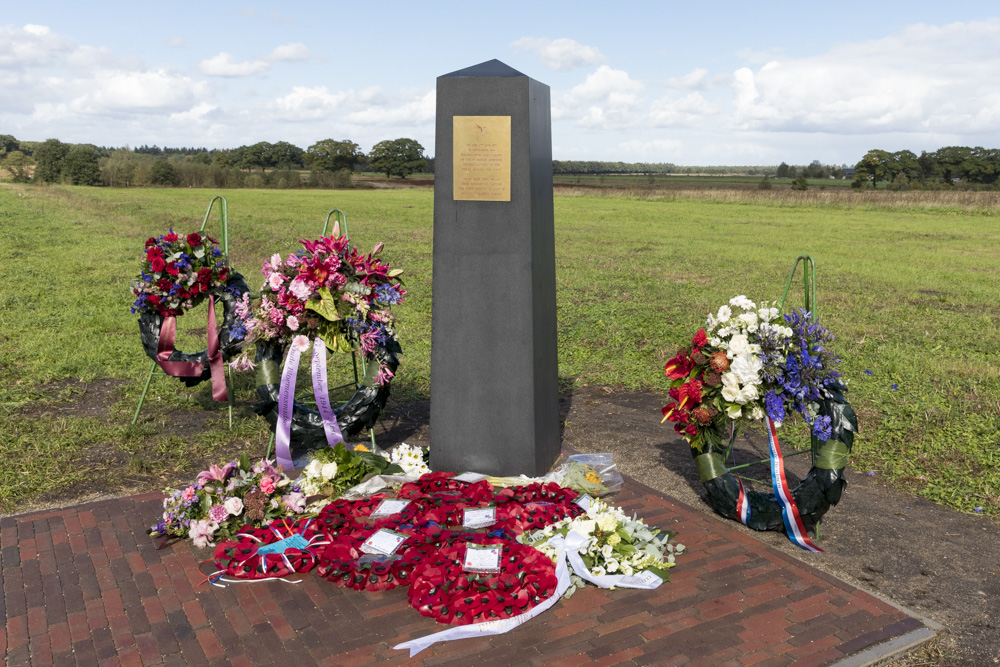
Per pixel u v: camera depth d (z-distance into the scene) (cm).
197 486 425
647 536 402
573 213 3141
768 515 434
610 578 369
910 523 462
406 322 1058
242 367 552
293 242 1958
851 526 457
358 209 3216
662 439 616
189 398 711
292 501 433
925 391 692
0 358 828
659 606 352
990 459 546
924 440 585
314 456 491
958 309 1095
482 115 475
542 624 336
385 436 617
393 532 405
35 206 3056
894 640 328
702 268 1508
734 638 326
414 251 1825
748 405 440
